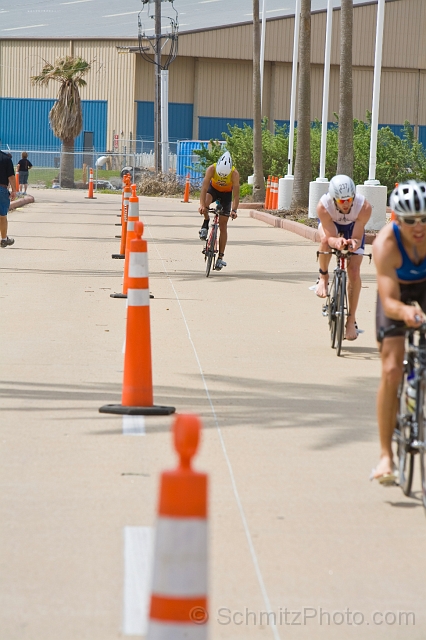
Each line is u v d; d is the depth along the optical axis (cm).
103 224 6119
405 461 1224
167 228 5922
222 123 15588
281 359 2109
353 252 2180
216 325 2508
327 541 1076
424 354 1169
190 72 15412
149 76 15338
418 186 1147
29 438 1452
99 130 15512
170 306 2784
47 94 15700
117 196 10925
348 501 1212
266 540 1073
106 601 908
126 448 1411
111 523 1111
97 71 15362
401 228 1171
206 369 1980
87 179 13138
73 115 12488
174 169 12950
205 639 557
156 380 1866
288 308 2827
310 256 4381
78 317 2553
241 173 10738
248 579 969
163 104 11588
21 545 1041
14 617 873
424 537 1096
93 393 1744
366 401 1753
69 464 1329
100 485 1244
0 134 15912
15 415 1582
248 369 1994
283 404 1709
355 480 1298
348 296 2241
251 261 4106
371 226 5309
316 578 977
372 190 5272
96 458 1359
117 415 1600
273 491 1242
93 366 1969
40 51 15688
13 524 1102
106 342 2223
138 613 882
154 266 3806
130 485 1247
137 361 1623
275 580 969
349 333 2241
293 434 1518
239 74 15525
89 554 1019
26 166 10025
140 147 15400
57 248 4428
